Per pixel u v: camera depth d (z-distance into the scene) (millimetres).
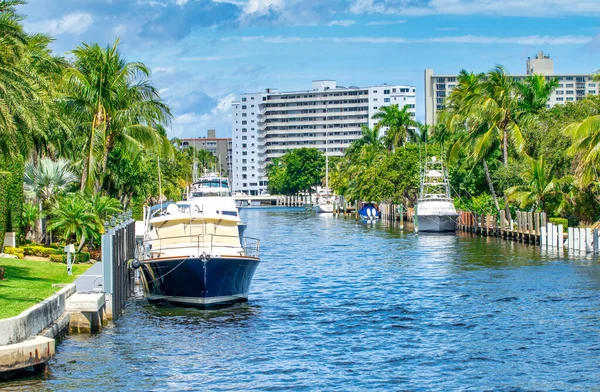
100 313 32469
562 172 72250
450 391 23641
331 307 37375
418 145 114250
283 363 26891
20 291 31016
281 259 61188
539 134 80250
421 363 26734
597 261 54219
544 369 25844
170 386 24250
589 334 30562
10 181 49562
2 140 36062
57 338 29172
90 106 56531
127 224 43312
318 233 95812
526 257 58125
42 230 58219
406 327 32469
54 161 62781
